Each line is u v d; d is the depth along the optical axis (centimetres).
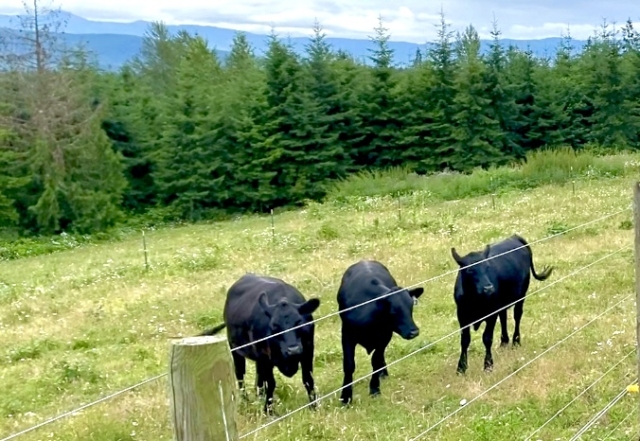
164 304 1700
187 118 4469
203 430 333
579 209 2392
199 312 1588
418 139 4475
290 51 4466
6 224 4012
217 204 4581
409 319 966
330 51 4647
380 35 4603
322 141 4384
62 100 4269
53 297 1978
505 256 1130
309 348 958
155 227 4366
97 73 5116
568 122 4753
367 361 1162
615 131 4716
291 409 948
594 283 1464
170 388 335
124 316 1633
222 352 336
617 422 778
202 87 4747
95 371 1229
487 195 3291
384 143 4544
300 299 1010
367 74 4512
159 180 4581
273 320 925
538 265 1667
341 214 3127
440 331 1273
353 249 2105
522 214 2441
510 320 1289
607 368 943
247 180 4481
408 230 2367
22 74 4188
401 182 3794
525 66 4697
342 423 866
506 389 916
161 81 6938
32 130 4100
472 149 4456
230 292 1062
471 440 760
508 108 4534
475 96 4444
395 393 980
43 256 3378
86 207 3997
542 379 930
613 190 2780
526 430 779
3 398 1136
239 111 4469
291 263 2019
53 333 1548
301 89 4419
